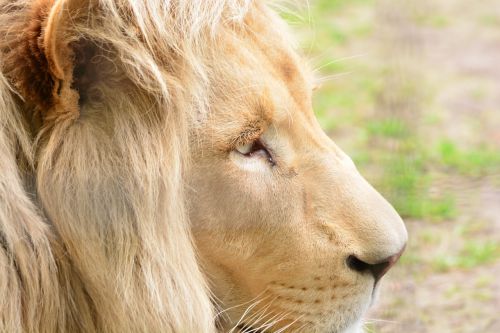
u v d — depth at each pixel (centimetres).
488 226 1294
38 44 573
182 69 611
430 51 2077
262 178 649
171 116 604
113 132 597
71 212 588
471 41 2136
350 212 662
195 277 627
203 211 637
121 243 596
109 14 589
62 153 588
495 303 1098
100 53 595
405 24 2031
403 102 1612
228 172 637
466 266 1186
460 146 1585
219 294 663
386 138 1537
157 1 606
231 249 651
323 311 666
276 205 652
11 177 575
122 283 599
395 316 1021
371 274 672
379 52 1988
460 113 1738
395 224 669
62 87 579
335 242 658
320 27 2172
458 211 1334
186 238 625
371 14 2280
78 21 580
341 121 1675
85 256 595
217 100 630
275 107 646
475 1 2430
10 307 583
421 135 1625
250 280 663
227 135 631
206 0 626
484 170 1449
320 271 660
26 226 581
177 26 613
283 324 671
